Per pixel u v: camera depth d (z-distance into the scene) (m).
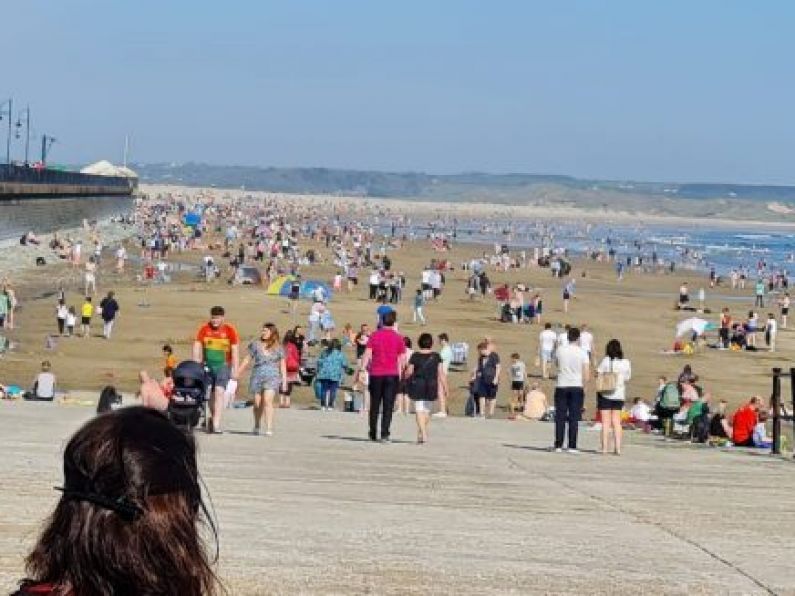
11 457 22.64
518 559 15.52
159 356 63.59
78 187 166.38
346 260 131.50
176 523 3.96
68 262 118.38
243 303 90.00
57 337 68.56
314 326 71.25
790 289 146.75
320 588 13.33
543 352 64.88
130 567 3.89
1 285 88.81
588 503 21.02
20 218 128.88
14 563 13.15
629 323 95.12
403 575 14.20
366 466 25.08
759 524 19.20
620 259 179.62
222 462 24.28
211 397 30.12
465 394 58.06
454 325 85.25
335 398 47.03
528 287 128.88
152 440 4.00
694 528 18.61
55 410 35.84
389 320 31.48
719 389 63.38
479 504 20.36
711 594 13.98
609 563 15.53
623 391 31.16
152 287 100.81
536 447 32.09
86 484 3.93
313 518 17.89
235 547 15.18
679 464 28.66
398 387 31.61
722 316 85.06
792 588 14.41
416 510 19.33
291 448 27.95
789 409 44.47
